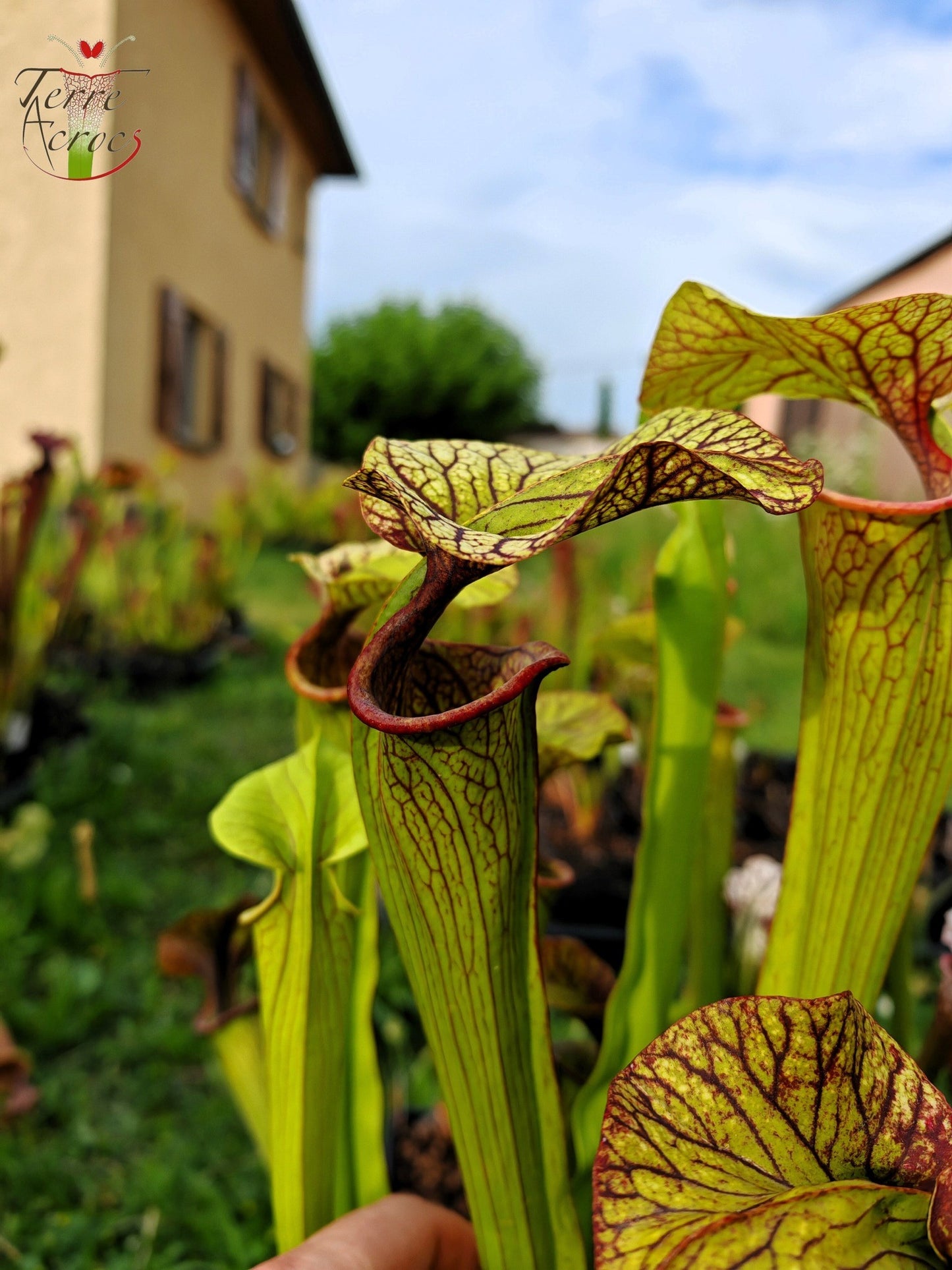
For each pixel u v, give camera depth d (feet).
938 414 2.37
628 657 5.23
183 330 31.76
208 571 23.00
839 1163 1.70
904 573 2.14
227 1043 3.74
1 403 25.54
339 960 2.68
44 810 11.27
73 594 15.16
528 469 2.22
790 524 27.99
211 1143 7.27
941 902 6.64
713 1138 1.71
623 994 2.90
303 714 3.03
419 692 2.39
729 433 1.77
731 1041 1.76
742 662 21.88
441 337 100.48
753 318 2.02
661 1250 1.52
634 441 1.88
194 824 12.85
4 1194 6.71
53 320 25.46
